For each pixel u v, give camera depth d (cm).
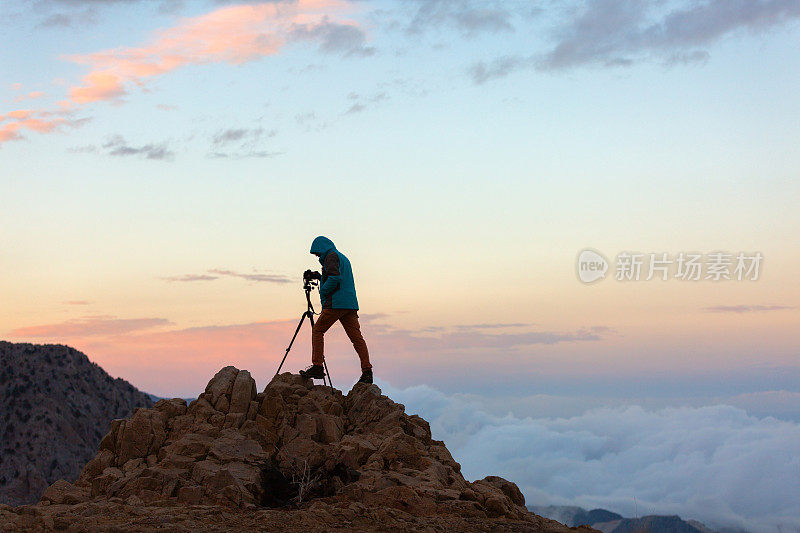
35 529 674
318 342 1342
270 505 878
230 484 872
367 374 1339
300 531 697
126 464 1009
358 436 1082
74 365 10200
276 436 1088
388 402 1205
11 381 9194
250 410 1140
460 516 800
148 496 869
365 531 705
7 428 8312
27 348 10150
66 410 9056
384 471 935
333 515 758
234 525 714
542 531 737
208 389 1195
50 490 936
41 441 8175
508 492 1002
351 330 1343
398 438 997
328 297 1322
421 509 813
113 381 10669
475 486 957
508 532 728
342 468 917
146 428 1053
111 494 897
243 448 1005
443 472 969
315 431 1104
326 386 1337
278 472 941
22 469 7631
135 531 670
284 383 1277
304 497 880
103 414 9612
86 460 8338
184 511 776
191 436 1030
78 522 712
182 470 924
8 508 782
